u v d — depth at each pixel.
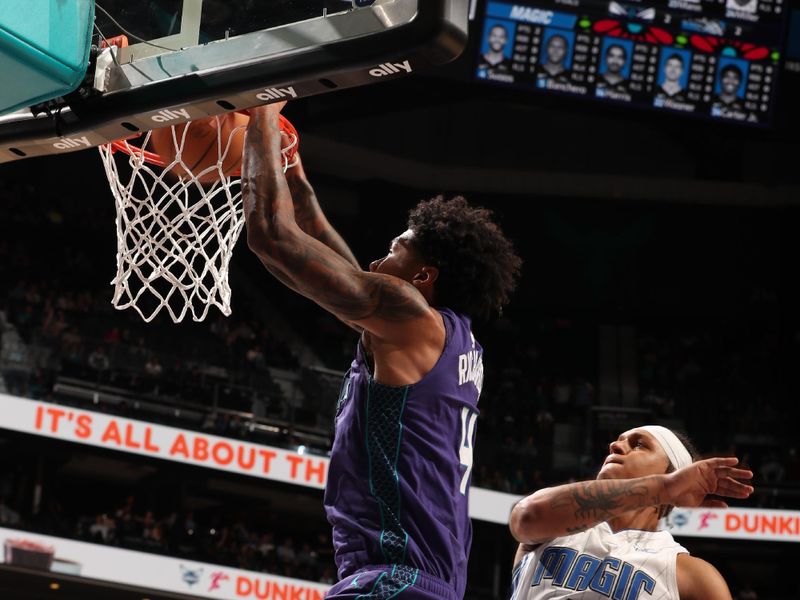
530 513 2.14
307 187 2.61
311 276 1.87
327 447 14.16
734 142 17.97
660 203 18.72
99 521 12.77
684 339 18.50
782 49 13.30
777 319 18.47
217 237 2.72
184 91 2.14
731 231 18.91
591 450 15.18
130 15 2.30
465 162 18.36
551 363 18.27
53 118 2.33
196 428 13.24
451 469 1.89
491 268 2.10
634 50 13.22
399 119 18.23
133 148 2.75
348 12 1.97
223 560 13.17
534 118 18.38
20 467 14.08
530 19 13.20
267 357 15.77
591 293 18.92
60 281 15.64
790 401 17.30
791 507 14.22
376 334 1.89
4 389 12.28
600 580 2.15
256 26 2.10
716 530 13.51
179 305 15.48
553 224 19.00
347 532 1.84
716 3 13.29
